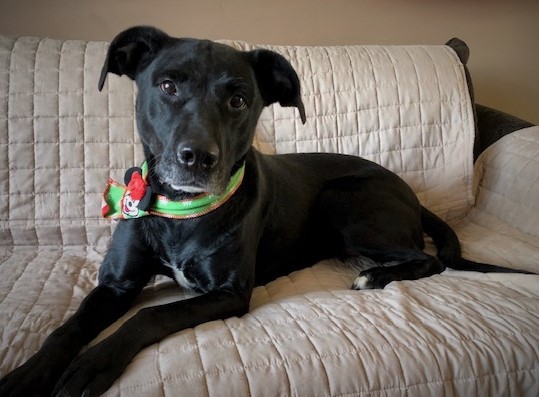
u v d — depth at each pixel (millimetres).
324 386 1003
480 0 2486
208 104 1195
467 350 1115
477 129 2111
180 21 2174
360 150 1926
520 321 1216
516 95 2680
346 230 1667
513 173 1904
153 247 1318
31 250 1633
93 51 1723
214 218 1299
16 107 1603
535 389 1125
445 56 2062
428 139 1963
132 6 2102
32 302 1271
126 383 935
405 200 1758
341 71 1929
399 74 1971
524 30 2580
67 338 1042
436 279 1500
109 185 1414
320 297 1312
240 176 1340
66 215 1637
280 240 1604
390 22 2436
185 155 1109
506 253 1680
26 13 2010
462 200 1985
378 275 1514
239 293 1296
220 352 1022
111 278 1296
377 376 1035
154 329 1064
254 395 966
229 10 2217
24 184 1605
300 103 1400
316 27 2352
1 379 952
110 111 1680
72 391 884
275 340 1077
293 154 1799
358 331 1126
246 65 1321
